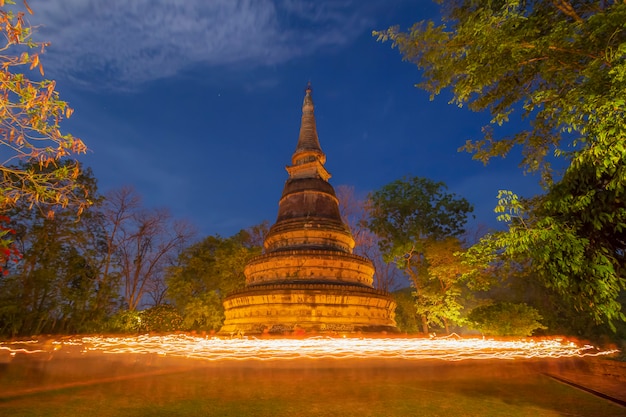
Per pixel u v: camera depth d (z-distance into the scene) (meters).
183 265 38.53
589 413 7.43
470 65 9.62
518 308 22.53
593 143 6.66
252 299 21.03
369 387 9.94
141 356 14.23
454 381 10.97
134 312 29.25
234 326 21.80
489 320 22.73
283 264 22.95
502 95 12.71
